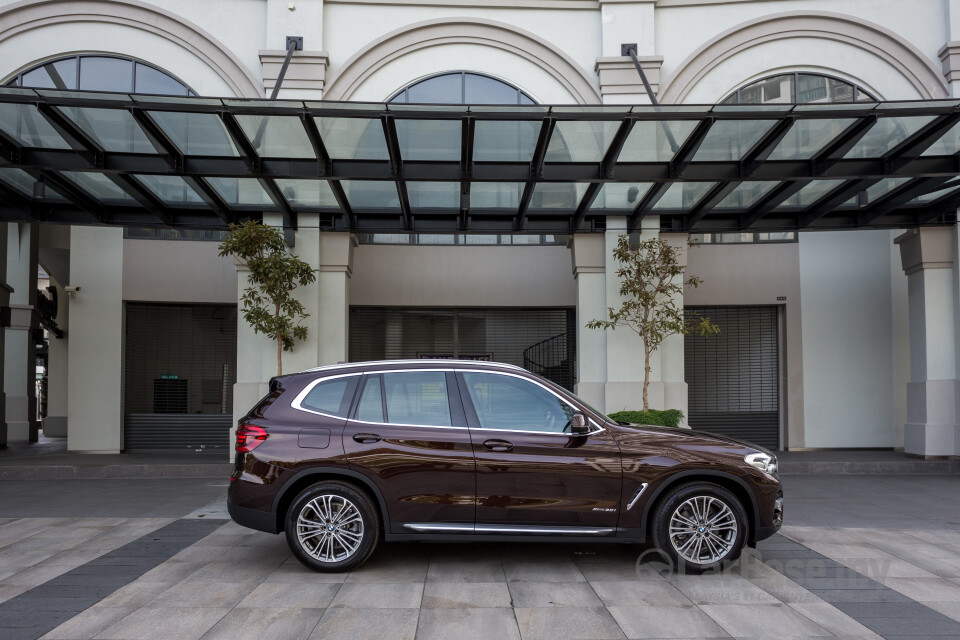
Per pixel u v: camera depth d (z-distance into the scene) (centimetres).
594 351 1225
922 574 538
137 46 1217
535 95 1257
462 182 1028
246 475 530
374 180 1004
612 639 404
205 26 1225
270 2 1212
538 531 521
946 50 1199
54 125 821
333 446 528
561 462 525
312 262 1195
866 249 1439
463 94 1261
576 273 1258
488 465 523
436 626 423
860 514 784
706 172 966
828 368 1429
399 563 557
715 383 1466
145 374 1450
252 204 1164
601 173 969
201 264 1447
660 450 533
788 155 942
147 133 841
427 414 541
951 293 1227
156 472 1124
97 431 1395
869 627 425
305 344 1180
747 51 1256
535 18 1262
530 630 417
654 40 1247
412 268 1458
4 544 640
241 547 621
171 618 437
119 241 1424
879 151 930
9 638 405
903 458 1231
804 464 1155
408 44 1248
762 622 432
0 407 1602
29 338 1809
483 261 1465
